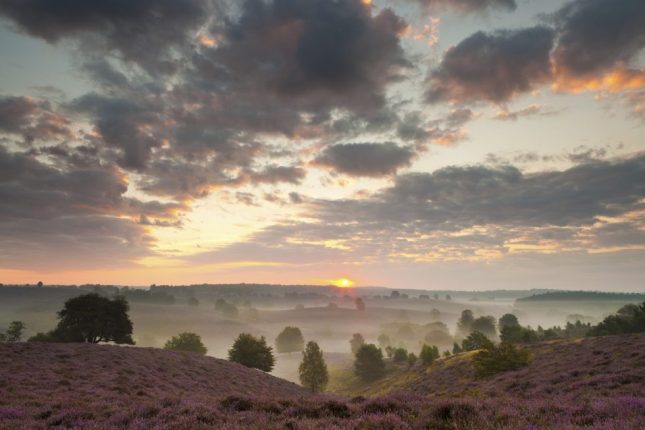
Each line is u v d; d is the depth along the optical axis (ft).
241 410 41.73
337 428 29.25
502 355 128.36
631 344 103.40
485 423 28.50
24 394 61.87
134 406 44.21
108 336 201.57
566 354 120.98
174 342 264.52
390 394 47.73
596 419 28.60
